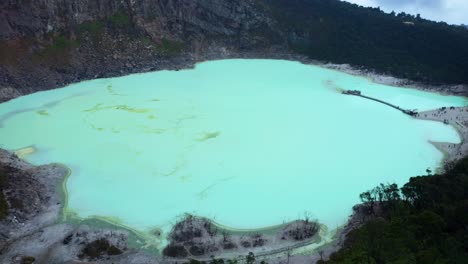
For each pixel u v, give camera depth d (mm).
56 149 103062
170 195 85938
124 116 124062
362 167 99750
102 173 93125
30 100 135125
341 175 95625
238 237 73750
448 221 64250
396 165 101500
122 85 153000
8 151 99750
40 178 89188
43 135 110312
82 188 87312
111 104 133375
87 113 125438
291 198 86312
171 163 98062
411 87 171750
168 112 128250
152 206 82250
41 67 152625
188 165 97500
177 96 143500
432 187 74688
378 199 83625
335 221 79750
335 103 146000
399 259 55406
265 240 73312
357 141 114188
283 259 68500
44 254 68438
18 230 73875
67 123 118000
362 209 81125
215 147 106625
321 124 125062
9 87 138750
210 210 81562
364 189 90125
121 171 94188
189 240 72188
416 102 153250
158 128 116562
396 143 114125
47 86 146875
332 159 103062
